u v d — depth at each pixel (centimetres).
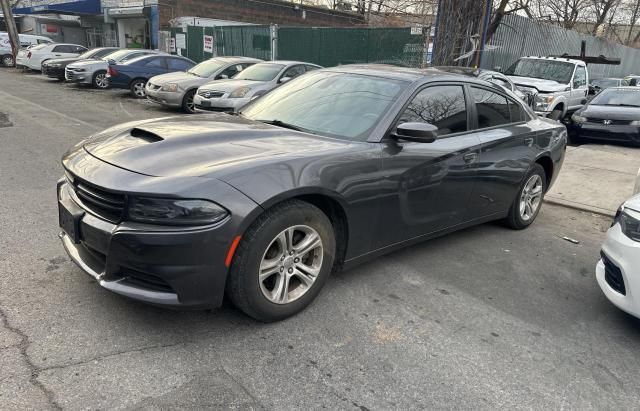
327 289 367
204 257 270
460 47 1041
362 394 259
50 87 1781
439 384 271
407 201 376
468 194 436
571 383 281
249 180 282
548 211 632
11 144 784
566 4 2445
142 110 1321
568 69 1360
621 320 355
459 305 360
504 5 1636
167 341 289
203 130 346
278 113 408
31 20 3325
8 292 328
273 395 253
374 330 318
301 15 2986
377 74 419
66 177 329
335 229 348
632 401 270
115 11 2725
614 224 342
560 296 388
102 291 336
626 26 3769
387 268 411
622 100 1155
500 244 491
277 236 297
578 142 1174
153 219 265
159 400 243
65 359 266
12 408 229
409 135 347
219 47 2252
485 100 464
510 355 303
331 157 323
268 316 308
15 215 470
